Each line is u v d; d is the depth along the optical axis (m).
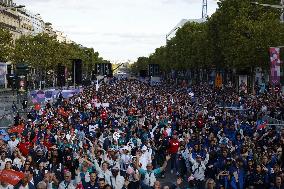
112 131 27.06
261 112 40.12
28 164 16.86
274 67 44.38
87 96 64.69
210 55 88.06
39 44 110.62
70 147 21.28
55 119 33.75
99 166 18.89
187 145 25.11
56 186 16.27
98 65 121.56
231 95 64.31
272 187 18.28
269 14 69.12
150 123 33.44
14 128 27.86
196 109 48.53
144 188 18.08
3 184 15.05
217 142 25.39
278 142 25.66
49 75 128.62
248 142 24.02
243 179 18.98
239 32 70.56
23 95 54.88
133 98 62.53
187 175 24.58
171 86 122.25
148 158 22.00
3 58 83.50
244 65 70.00
